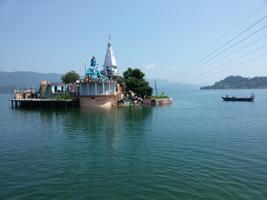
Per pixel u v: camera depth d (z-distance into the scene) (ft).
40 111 254.68
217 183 62.75
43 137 125.39
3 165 80.53
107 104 277.44
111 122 173.27
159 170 73.46
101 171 73.77
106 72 339.36
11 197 56.95
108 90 280.51
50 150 99.50
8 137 126.31
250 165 76.74
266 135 125.18
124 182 64.90
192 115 213.87
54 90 320.29
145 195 56.95
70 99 279.69
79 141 115.14
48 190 60.54
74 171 74.13
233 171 71.36
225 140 113.91
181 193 57.52
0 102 448.65
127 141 113.91
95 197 56.54
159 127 151.84
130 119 188.14
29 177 69.36
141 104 315.17
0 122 179.83
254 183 62.49
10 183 65.10
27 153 95.30
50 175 70.85
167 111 247.50
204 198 54.70
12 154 93.97
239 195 55.93
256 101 425.28
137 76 327.88
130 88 320.29
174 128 147.95
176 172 71.36
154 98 341.41
